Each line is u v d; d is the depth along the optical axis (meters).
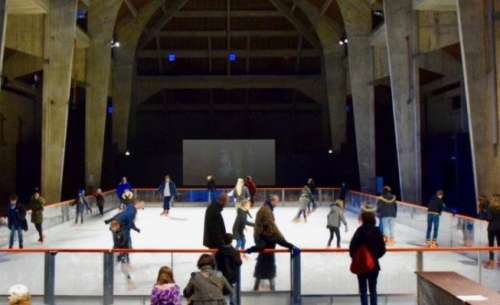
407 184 23.88
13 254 8.27
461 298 5.72
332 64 37.44
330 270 8.26
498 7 16.22
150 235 17.08
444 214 14.42
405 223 17.61
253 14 36.81
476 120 16.77
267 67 42.97
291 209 26.14
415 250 8.37
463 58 16.91
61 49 24.20
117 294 8.23
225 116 45.41
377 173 40.44
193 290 6.04
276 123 45.44
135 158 38.78
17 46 24.17
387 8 23.98
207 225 8.13
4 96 31.75
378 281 8.35
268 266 8.17
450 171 30.78
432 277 6.82
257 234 8.26
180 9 36.56
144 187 38.81
